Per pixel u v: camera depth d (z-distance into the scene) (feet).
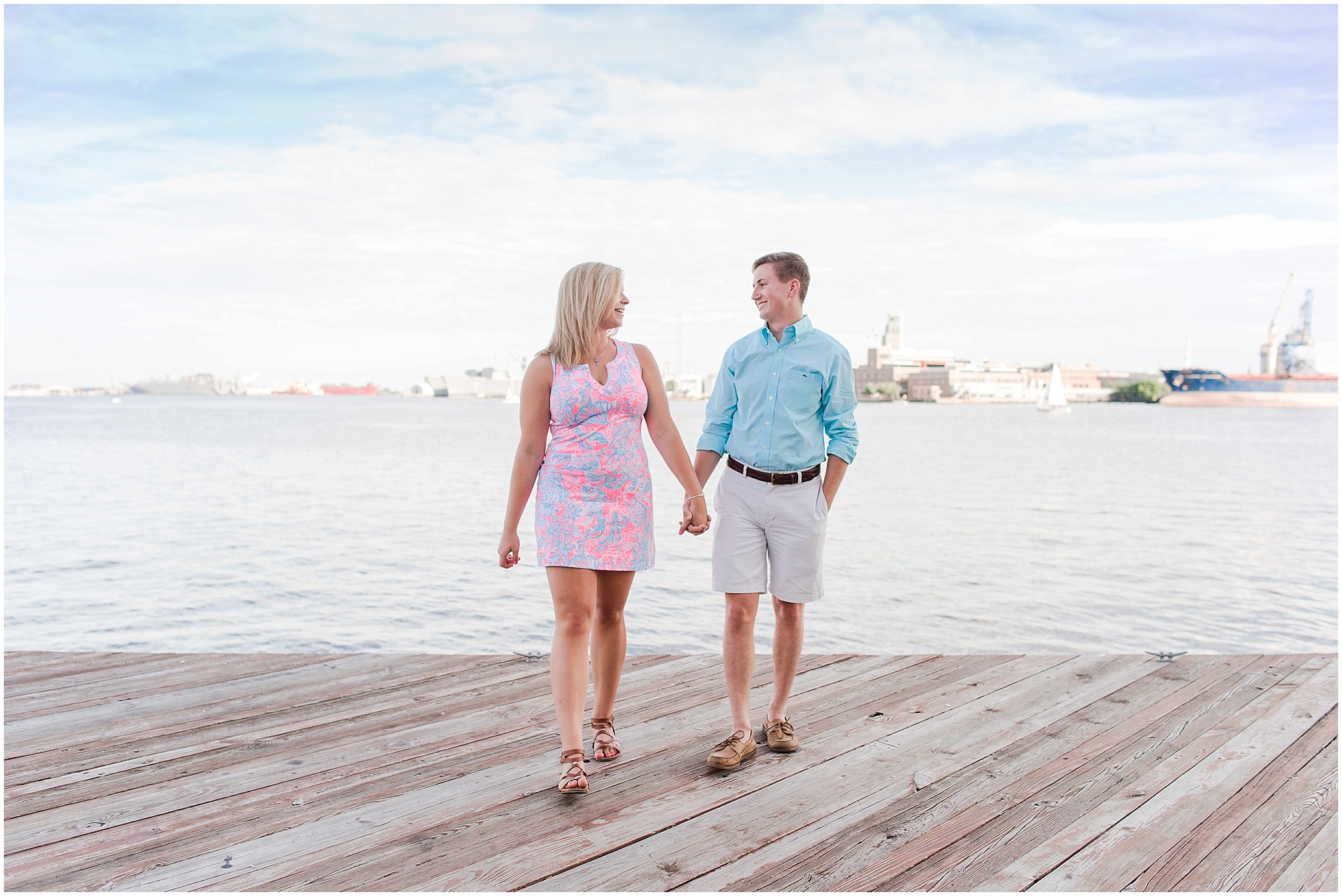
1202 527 56.80
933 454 139.64
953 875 6.55
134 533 51.88
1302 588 37.27
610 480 8.26
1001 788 8.18
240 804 7.72
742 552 9.13
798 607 9.25
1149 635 29.99
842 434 9.25
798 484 9.15
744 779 8.38
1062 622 31.55
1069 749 9.18
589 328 8.22
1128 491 81.51
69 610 33.24
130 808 7.62
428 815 7.54
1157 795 8.02
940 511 64.85
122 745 9.13
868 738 9.50
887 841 7.10
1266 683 11.46
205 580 38.40
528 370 8.38
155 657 12.46
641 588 35.76
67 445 148.05
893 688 11.28
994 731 9.73
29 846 6.90
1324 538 52.03
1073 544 49.21
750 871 6.59
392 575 39.37
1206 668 12.14
